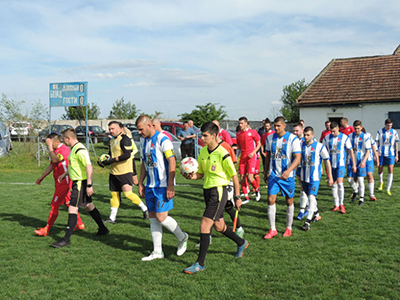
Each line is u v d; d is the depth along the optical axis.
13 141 17.53
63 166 5.95
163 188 4.71
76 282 4.11
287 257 4.87
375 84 19.94
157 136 4.70
